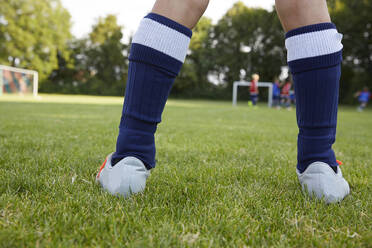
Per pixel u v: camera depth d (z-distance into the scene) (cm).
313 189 102
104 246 68
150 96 91
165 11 88
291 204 98
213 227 78
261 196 107
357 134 391
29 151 187
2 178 117
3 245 65
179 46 89
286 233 77
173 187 115
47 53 2883
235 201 99
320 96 94
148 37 87
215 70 2997
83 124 399
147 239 70
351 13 1869
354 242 73
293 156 209
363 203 102
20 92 2073
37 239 69
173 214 86
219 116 705
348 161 194
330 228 81
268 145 262
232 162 175
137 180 98
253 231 78
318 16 91
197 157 191
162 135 309
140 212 85
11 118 448
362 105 1494
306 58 92
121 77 3234
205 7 93
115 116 580
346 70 2314
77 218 80
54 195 100
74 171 135
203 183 123
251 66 2081
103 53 3166
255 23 2273
